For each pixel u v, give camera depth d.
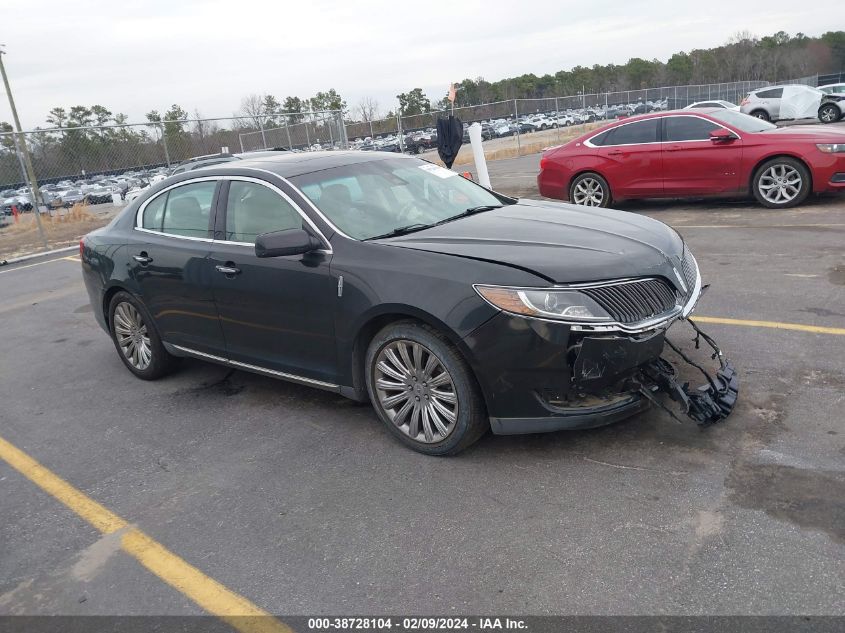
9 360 6.44
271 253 3.75
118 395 5.23
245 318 4.36
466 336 3.33
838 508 2.88
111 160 16.50
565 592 2.59
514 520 3.07
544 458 3.56
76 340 6.87
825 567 2.56
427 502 3.31
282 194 4.18
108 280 5.29
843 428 3.50
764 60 90.81
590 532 2.92
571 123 36.78
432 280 3.47
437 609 2.59
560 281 3.26
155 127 16.47
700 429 3.64
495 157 27.94
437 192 4.66
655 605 2.47
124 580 3.00
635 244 3.68
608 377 3.29
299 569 2.93
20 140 14.60
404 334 3.61
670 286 3.55
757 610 2.40
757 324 5.06
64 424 4.80
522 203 4.85
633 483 3.23
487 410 3.49
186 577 2.96
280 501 3.48
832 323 4.93
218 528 3.31
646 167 10.23
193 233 4.68
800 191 9.23
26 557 3.26
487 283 3.33
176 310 4.83
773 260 6.83
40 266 11.89
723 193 9.81
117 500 3.69
